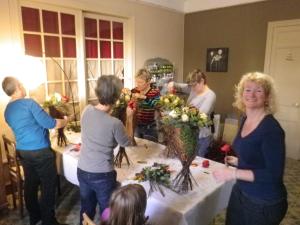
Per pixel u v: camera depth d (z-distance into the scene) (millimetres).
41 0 2867
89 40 3553
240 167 1318
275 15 3889
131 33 3943
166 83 4195
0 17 2578
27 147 1994
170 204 1411
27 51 2920
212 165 1943
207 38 4688
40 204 2213
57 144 2404
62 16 3156
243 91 1322
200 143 2545
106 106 1570
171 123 1502
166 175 1659
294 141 4008
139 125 2656
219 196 1633
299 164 3832
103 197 1644
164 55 4613
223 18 4434
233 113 4539
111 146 1609
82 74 3455
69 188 2930
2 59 2633
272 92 1271
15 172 2404
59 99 2352
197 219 1441
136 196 1096
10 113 1970
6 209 2496
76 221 2355
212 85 4766
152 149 2291
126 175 1790
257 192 1250
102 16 3621
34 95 3035
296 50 3777
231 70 4488
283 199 1253
